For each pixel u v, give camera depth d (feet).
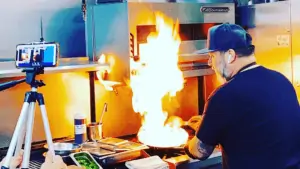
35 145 7.95
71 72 7.69
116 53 8.02
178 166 7.35
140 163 6.87
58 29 8.18
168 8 8.22
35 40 7.95
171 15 8.27
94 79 8.57
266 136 5.77
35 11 7.90
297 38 8.77
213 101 5.97
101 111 8.73
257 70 6.05
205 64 9.01
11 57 7.72
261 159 5.80
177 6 8.35
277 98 5.87
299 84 8.84
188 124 8.84
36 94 5.40
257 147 5.81
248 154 5.87
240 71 6.09
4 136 7.68
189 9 8.53
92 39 8.45
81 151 7.24
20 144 5.41
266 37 9.45
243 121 5.82
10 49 7.69
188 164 7.48
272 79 5.99
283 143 5.83
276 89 5.92
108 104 8.80
